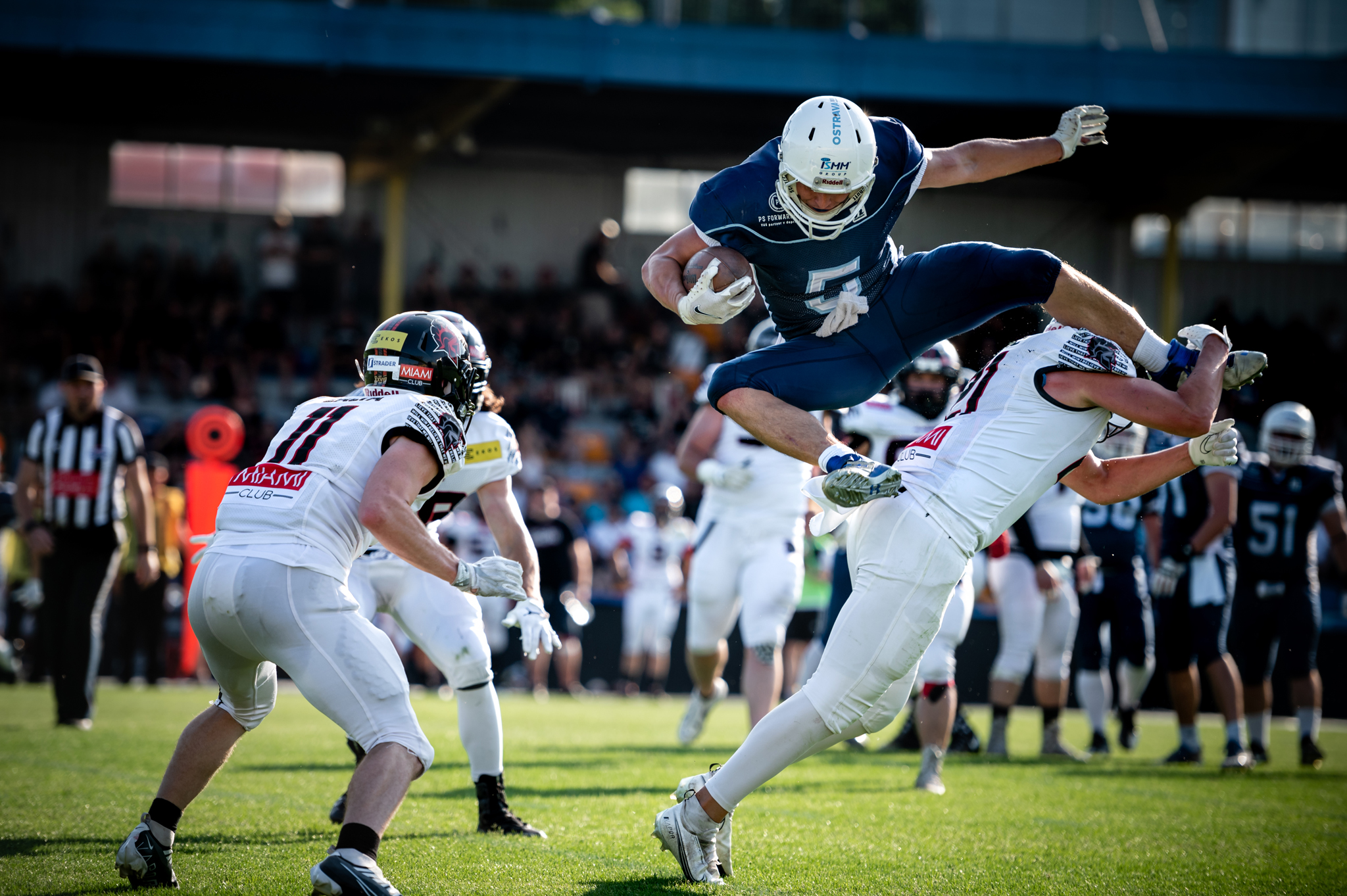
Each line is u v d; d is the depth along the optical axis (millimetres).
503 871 10453
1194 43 54250
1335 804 16734
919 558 10156
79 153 63281
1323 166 59625
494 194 66750
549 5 54031
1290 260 65000
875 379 11031
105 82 56156
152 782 15086
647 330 61625
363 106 58688
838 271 10625
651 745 21781
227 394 51969
